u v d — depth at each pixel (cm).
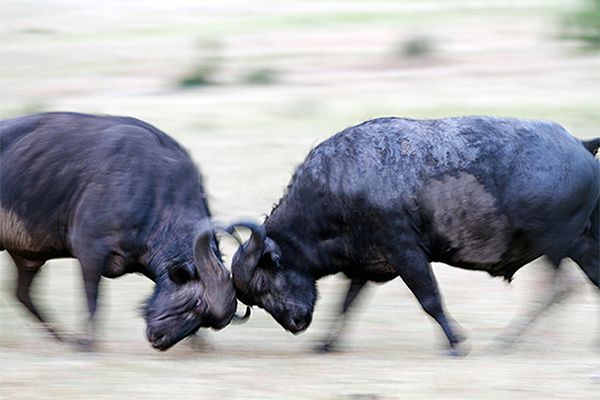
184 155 3488
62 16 16362
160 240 3281
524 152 3269
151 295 3250
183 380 2866
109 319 3869
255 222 3247
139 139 3384
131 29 14462
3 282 4450
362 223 3303
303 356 3312
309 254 3381
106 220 3281
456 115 8044
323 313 4053
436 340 3588
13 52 12175
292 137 7344
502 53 11069
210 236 3120
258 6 17512
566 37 11700
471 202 3250
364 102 8612
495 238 3303
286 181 6234
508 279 3497
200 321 3159
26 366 3039
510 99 8575
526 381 2845
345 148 3328
